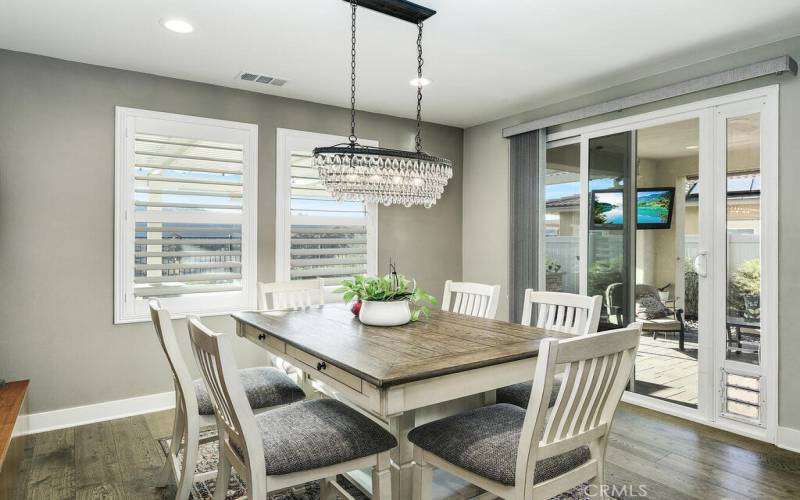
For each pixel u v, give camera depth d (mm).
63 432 3031
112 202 3271
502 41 2844
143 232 3377
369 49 2965
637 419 3246
